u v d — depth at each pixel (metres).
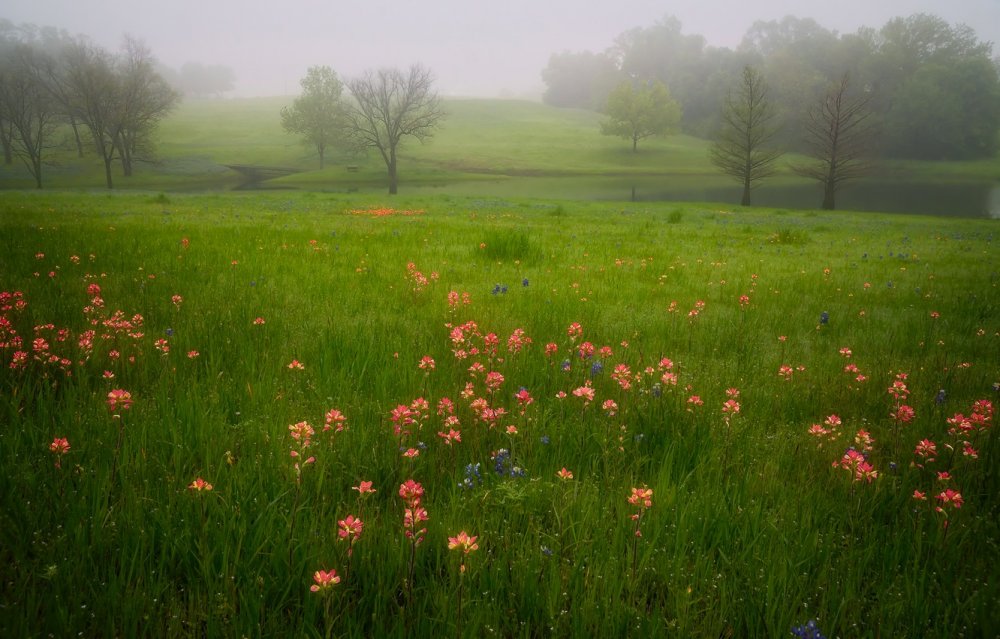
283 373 4.84
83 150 104.00
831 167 61.50
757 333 7.15
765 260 15.12
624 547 2.60
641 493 2.49
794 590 2.38
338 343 5.55
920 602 2.28
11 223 16.44
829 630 2.20
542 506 2.95
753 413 4.48
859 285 11.15
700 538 2.68
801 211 52.53
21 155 79.69
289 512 2.69
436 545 2.53
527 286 9.55
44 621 2.00
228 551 2.34
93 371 4.51
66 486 2.73
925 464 3.51
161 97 91.31
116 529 2.49
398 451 3.20
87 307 6.04
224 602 2.12
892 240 23.89
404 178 100.25
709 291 9.98
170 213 24.59
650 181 101.75
